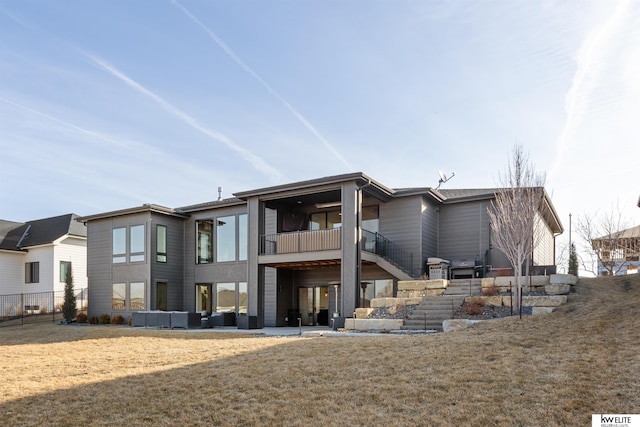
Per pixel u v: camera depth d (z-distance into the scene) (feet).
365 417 18.25
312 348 31.50
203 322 64.75
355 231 57.26
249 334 50.03
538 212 57.31
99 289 81.61
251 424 18.38
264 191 63.77
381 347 30.07
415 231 62.80
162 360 30.68
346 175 57.36
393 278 64.39
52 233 97.04
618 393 18.37
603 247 91.97
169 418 19.34
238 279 73.67
